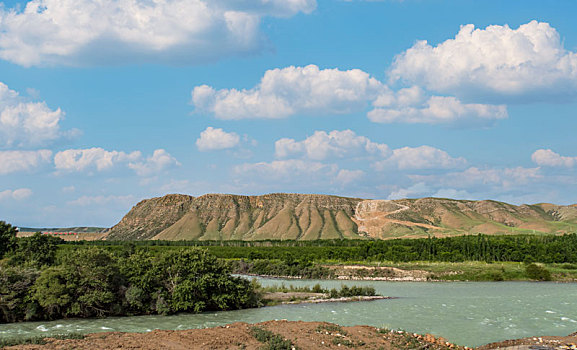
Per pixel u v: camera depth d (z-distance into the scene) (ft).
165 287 203.41
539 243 522.06
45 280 180.65
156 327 162.30
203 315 193.57
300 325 144.77
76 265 189.06
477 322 174.50
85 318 184.65
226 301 208.54
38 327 161.68
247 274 440.45
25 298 177.06
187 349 116.98
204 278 203.10
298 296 255.29
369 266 436.76
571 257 474.90
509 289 307.58
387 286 332.80
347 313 196.13
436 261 492.13
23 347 112.98
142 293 195.83
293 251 571.28
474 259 495.82
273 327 140.77
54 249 306.35
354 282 366.84
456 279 384.47
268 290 278.87
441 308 210.38
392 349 123.75
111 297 188.03
